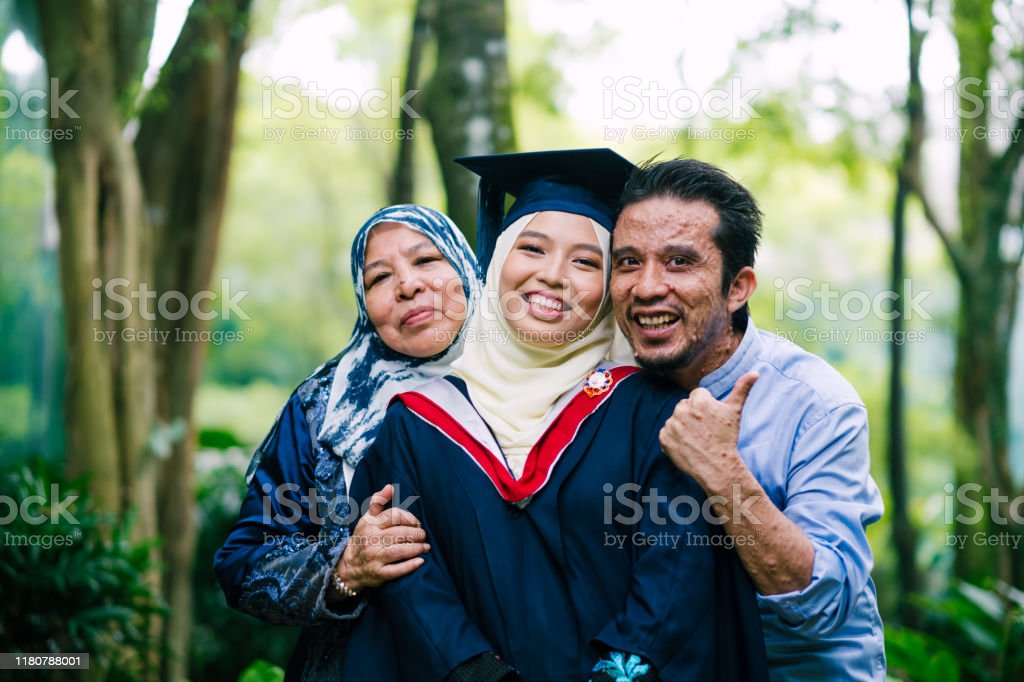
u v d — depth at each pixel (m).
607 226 2.48
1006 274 7.65
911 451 11.48
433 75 5.46
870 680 2.58
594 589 2.27
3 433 6.69
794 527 2.23
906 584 8.70
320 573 2.36
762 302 11.77
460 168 5.34
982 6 6.83
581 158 2.45
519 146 5.59
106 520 5.00
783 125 7.29
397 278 2.62
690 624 2.16
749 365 2.58
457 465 2.38
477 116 5.34
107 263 5.60
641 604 2.18
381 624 2.35
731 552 2.27
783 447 2.54
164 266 6.25
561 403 2.41
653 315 2.32
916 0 7.04
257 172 18.06
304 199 18.94
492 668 2.16
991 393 7.61
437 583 2.29
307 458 2.63
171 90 6.25
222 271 18.98
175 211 6.29
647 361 2.36
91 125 5.57
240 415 19.56
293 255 19.64
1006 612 5.07
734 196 2.38
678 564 2.21
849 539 2.37
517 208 2.51
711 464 2.18
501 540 2.30
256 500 2.61
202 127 6.30
